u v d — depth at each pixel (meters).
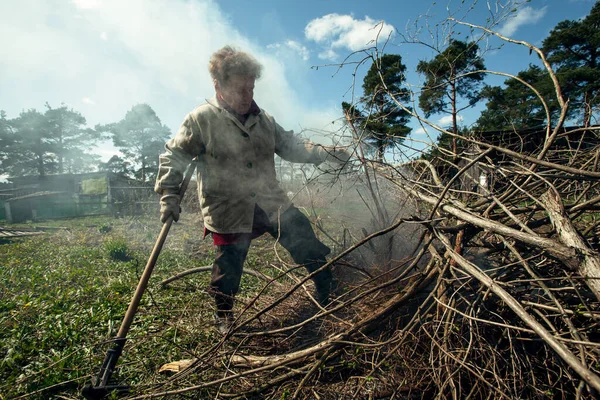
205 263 4.02
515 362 1.43
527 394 1.37
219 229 2.17
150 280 3.28
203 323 2.04
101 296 2.88
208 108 2.12
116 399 1.55
